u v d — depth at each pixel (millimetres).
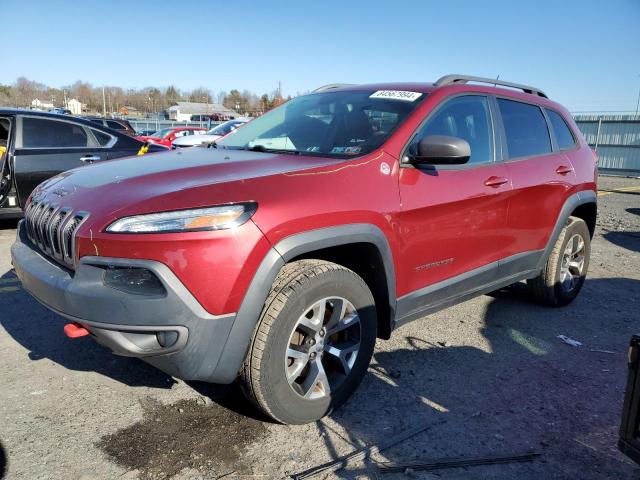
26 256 2752
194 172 2602
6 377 3039
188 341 2203
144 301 2129
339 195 2572
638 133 19953
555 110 4504
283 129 3559
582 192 4453
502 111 3828
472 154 3469
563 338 3963
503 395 3082
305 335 2592
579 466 2455
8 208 6094
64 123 6492
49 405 2770
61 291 2287
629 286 5500
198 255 2150
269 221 2287
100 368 3201
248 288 2256
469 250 3373
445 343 3779
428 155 2836
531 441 2637
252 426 2646
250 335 2326
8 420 2613
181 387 3014
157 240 2127
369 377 3215
